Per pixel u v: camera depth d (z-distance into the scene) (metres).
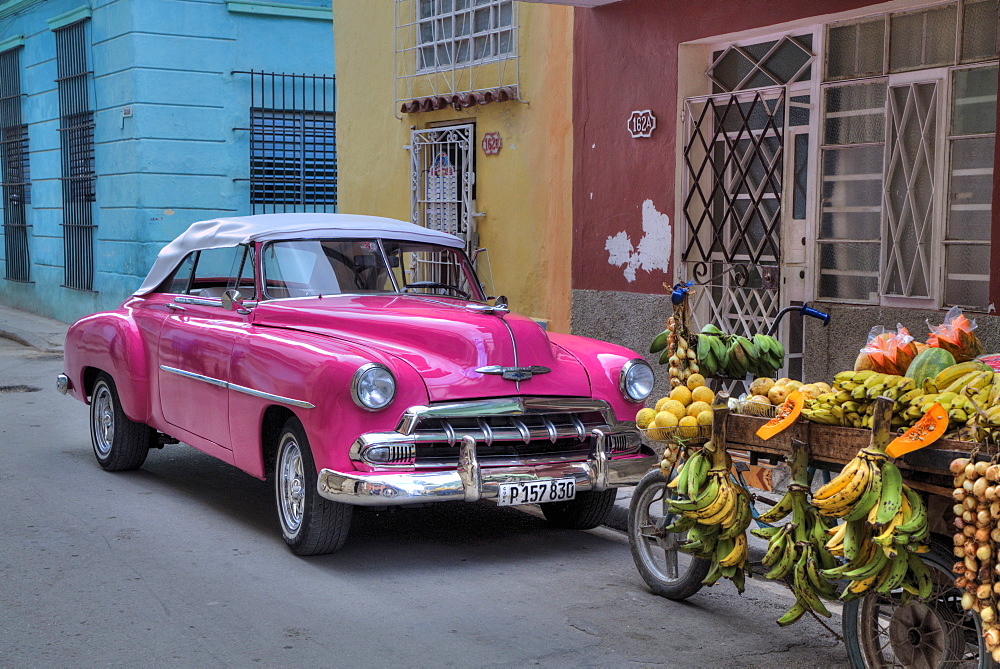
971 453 3.48
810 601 4.27
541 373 5.70
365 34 12.65
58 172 18.52
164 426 7.24
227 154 15.80
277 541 6.08
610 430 5.81
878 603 4.04
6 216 21.17
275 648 4.44
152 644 4.48
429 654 4.39
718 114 8.45
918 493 3.80
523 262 10.41
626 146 9.09
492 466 5.45
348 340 5.77
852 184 7.50
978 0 6.62
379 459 5.22
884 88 7.24
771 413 4.39
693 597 5.25
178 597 5.08
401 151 12.11
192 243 7.36
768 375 5.04
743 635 4.69
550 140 9.95
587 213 9.55
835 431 4.06
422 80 11.66
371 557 5.82
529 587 5.34
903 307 7.13
